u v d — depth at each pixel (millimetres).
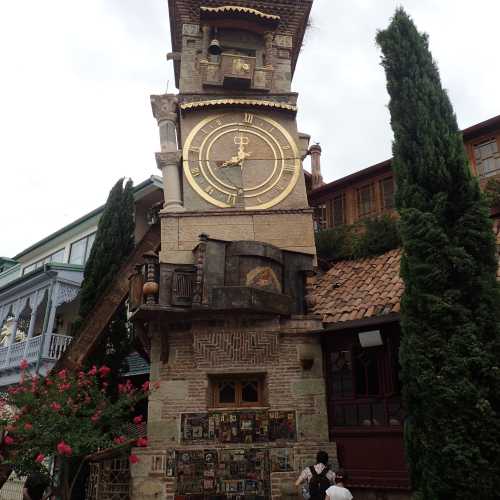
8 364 21016
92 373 11492
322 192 17641
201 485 10688
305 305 12078
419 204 9656
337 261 14945
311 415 11328
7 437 10320
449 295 8797
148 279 11203
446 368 8297
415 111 10547
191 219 13008
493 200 12805
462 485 7844
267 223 13086
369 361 11297
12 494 17281
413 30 11484
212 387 11664
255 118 14336
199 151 13750
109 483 11328
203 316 11594
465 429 8023
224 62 14375
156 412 11250
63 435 10141
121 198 18141
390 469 10211
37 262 28141
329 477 9211
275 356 11641
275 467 10836
